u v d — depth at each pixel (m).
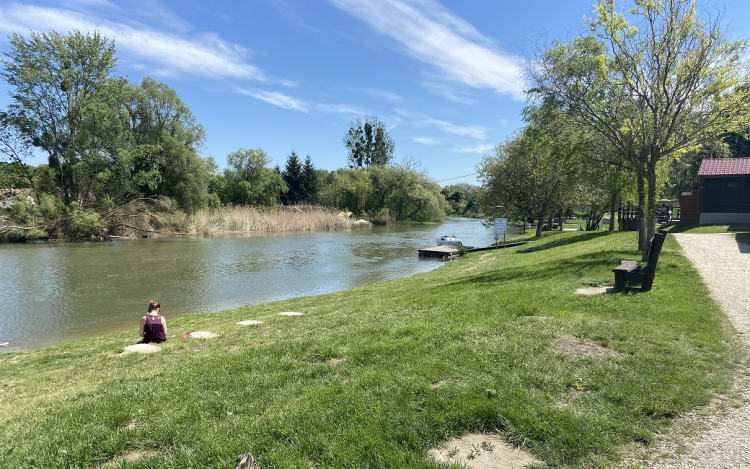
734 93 13.64
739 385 4.74
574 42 15.58
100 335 12.59
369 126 100.81
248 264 27.36
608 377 4.92
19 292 18.67
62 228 41.31
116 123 43.78
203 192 54.16
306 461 3.53
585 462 3.44
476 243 43.09
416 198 74.44
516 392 4.56
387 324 8.33
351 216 72.69
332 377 5.39
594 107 15.52
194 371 6.15
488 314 8.25
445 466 3.39
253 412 4.58
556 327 6.93
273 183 73.62
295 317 11.23
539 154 32.53
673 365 5.27
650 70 13.97
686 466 3.32
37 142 41.09
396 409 4.32
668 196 44.09
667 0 13.42
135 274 23.30
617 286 9.84
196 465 3.54
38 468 3.74
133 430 4.29
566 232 37.16
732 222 27.16
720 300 8.55
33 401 5.78
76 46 41.94
